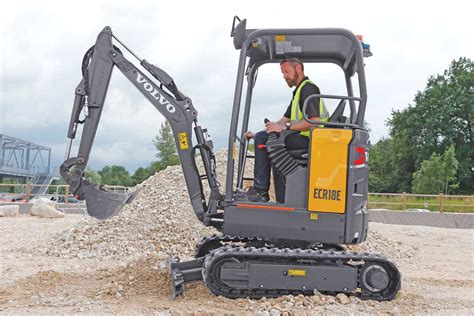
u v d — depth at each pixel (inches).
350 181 219.8
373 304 215.3
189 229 384.5
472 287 279.3
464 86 2127.2
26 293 223.1
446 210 960.9
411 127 2137.1
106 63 255.1
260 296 215.9
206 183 413.1
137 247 357.7
